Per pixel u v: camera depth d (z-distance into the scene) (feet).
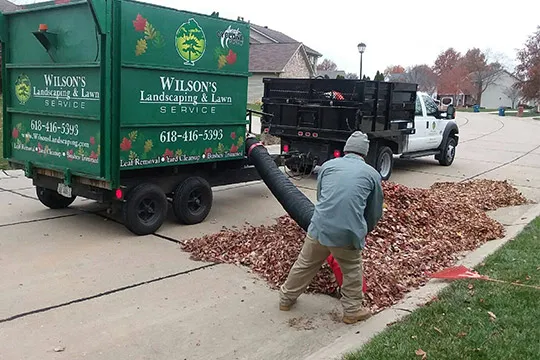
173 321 15.61
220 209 29.63
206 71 25.16
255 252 21.15
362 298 15.79
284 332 15.19
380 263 19.54
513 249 22.30
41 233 23.59
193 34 24.29
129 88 21.99
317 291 18.02
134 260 20.58
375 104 36.47
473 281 18.22
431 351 13.25
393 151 41.45
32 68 24.64
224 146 26.86
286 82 38.34
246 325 15.55
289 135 38.29
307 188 36.96
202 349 14.08
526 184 40.98
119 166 22.12
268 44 158.20
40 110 24.72
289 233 22.04
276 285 18.54
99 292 17.44
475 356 13.05
